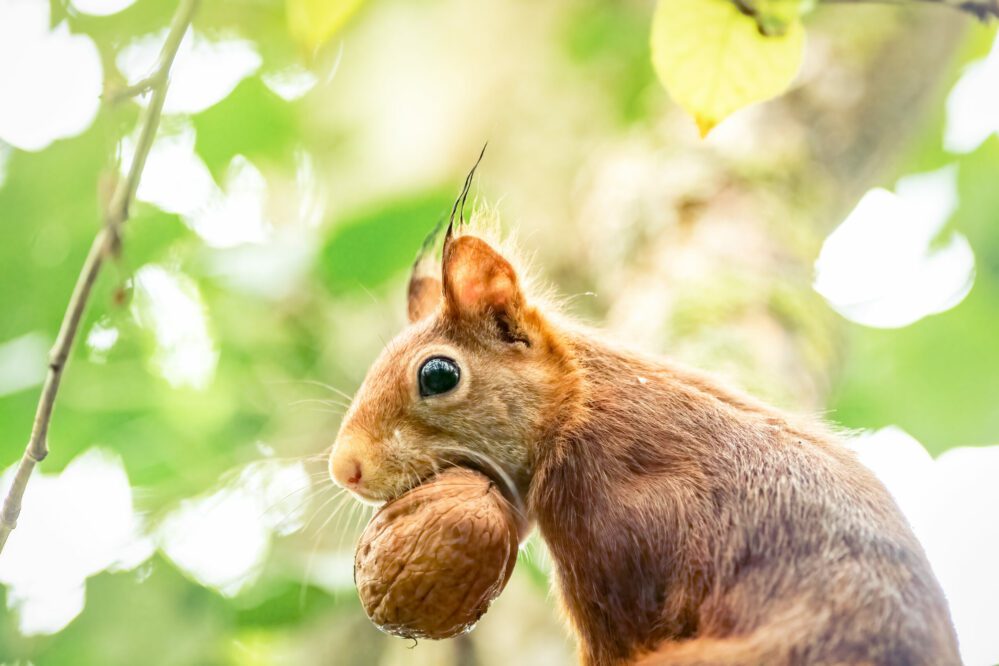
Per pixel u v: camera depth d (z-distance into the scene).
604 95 14.95
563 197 13.92
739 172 12.40
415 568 6.53
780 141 12.98
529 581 10.41
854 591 6.14
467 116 15.05
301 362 13.05
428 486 6.96
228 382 12.94
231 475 11.59
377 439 7.39
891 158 14.73
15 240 13.66
